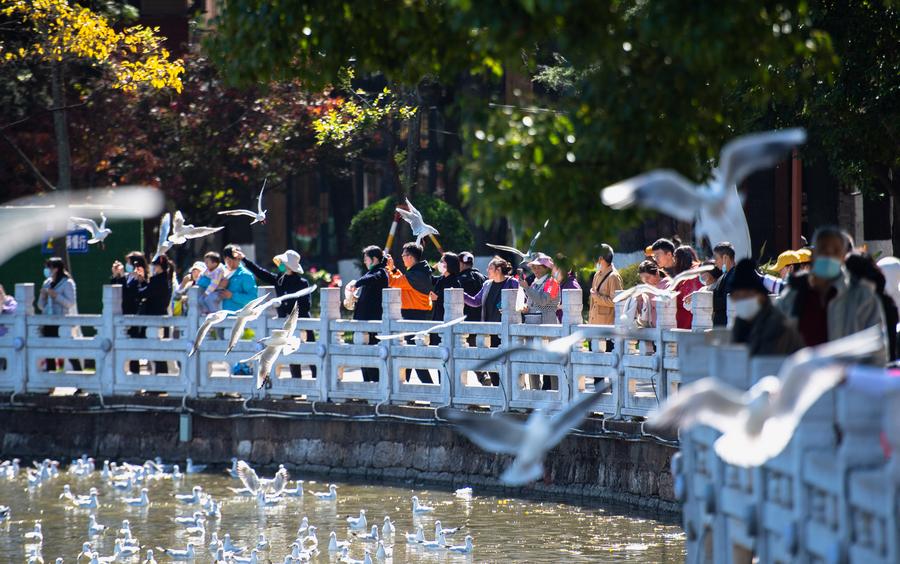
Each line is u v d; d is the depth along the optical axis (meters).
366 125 73.06
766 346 24.36
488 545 41.59
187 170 85.06
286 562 38.97
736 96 40.72
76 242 67.81
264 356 40.19
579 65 27.84
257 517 47.12
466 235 84.81
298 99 85.19
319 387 54.12
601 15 25.58
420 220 53.12
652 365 44.41
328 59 32.69
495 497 49.19
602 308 46.72
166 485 53.25
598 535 42.19
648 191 17.55
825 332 25.88
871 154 50.12
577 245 26.69
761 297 24.73
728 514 26.64
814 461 21.92
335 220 106.38
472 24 25.70
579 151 26.47
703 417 17.34
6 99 78.38
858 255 27.41
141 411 57.38
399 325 51.91
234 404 55.62
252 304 40.94
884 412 20.56
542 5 24.30
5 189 81.44
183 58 84.38
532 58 32.78
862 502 20.03
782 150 17.81
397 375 52.31
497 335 51.72
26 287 59.31
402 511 47.25
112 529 45.69
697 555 28.58
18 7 67.31
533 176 26.33
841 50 46.50
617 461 46.94
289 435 54.81
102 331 57.97
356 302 54.91
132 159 82.69
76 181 83.06
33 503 50.34
